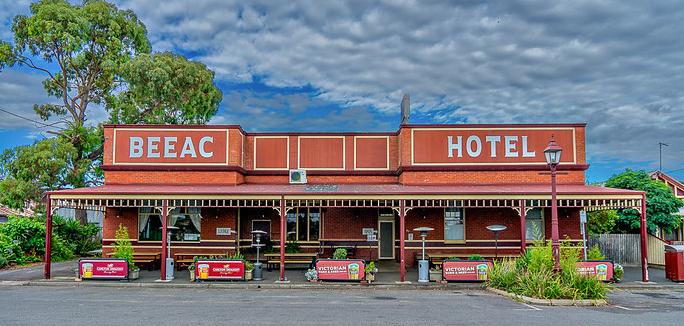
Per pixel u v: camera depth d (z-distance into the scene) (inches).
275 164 995.3
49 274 783.7
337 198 780.6
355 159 994.7
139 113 1524.4
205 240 937.5
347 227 968.9
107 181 948.6
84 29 1408.7
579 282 601.0
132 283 739.4
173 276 789.2
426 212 945.5
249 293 666.8
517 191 785.6
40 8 1373.0
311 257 887.7
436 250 936.3
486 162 938.7
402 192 778.2
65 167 1316.4
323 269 754.8
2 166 1310.3
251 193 782.5
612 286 682.8
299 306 552.4
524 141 942.4
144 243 941.8
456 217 944.9
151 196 782.5
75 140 1406.3
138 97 1477.6
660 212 1098.1
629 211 1107.3
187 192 782.5
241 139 978.1
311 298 618.5
